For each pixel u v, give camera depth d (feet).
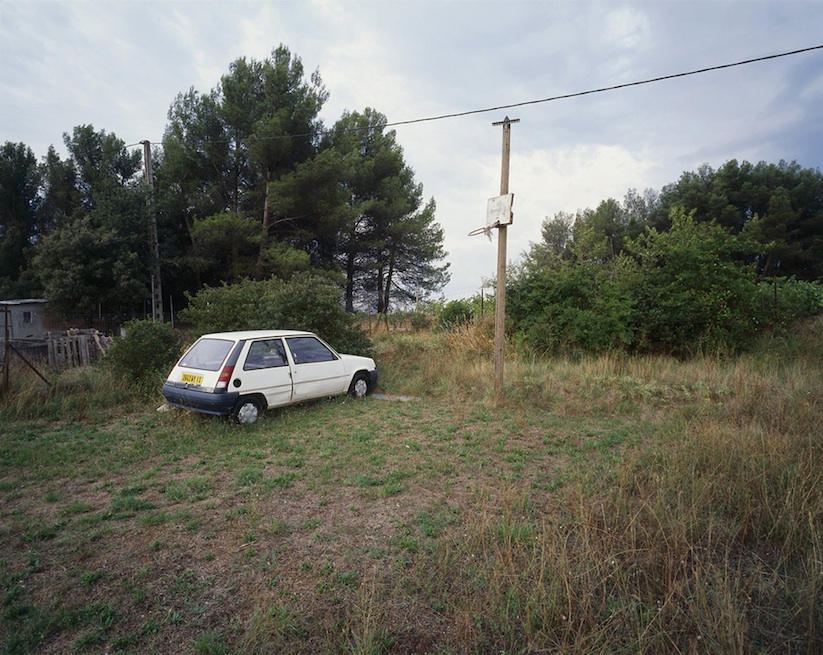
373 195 113.39
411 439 21.68
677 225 46.96
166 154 84.64
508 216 28.55
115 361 32.78
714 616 9.34
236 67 85.25
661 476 15.79
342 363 30.30
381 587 10.62
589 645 8.74
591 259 48.75
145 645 9.14
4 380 28.96
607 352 40.45
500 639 9.21
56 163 103.24
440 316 60.59
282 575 11.21
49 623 9.59
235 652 8.84
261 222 87.71
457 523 13.66
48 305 77.41
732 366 35.81
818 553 11.05
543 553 10.80
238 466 18.70
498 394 29.01
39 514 14.82
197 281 92.99
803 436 19.35
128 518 14.40
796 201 115.24
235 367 24.30
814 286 52.80
